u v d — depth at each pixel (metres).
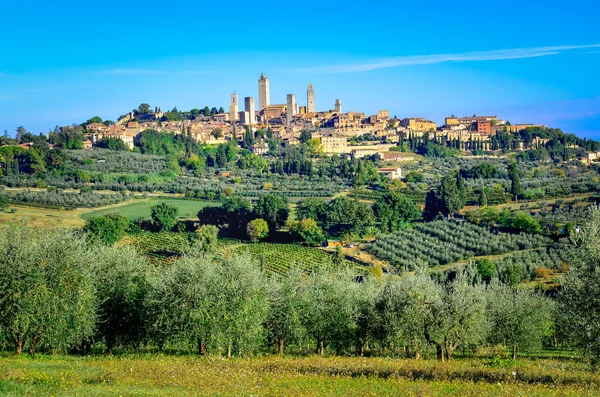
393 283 44.69
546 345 61.56
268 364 36.03
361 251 115.00
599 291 30.45
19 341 35.91
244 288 40.72
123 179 184.38
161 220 135.88
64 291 35.97
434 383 30.58
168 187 186.12
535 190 159.75
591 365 35.75
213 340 39.59
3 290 34.31
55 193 155.50
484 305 44.03
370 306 46.22
